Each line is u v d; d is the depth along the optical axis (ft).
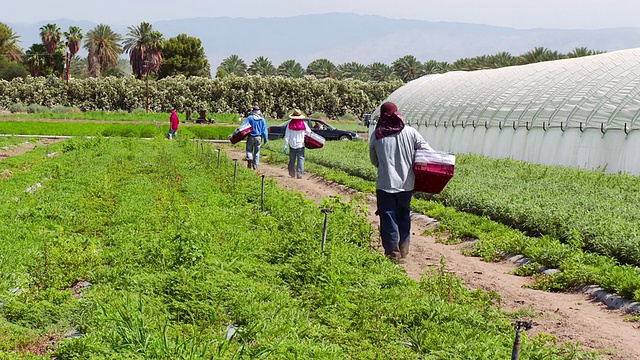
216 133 187.73
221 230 43.75
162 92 298.76
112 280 31.99
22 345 24.85
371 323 26.89
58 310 27.53
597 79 98.32
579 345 26.71
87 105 298.35
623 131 86.43
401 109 159.22
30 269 34.24
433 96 148.97
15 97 295.07
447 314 27.37
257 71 502.79
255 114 94.99
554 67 116.47
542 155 99.71
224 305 28.50
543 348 24.17
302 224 44.91
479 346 24.13
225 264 33.27
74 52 405.18
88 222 49.26
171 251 34.50
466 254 45.47
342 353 23.98
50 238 40.37
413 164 40.91
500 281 37.27
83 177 74.28
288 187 78.95
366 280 32.78
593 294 34.35
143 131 181.47
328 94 306.55
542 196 59.16
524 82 117.80
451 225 51.57
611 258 38.73
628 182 71.51
